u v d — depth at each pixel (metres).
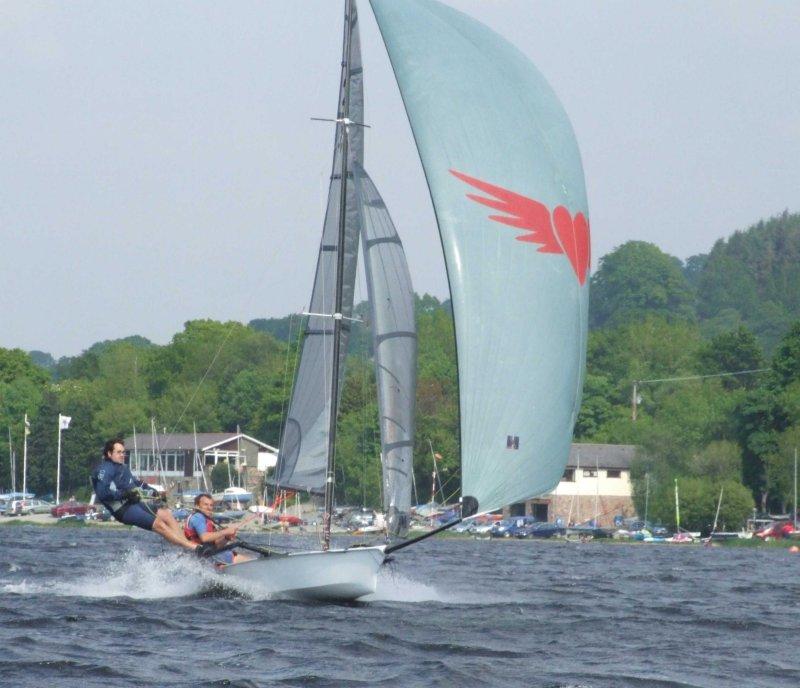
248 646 57.84
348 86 82.25
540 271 76.44
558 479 76.38
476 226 76.00
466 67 78.31
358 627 65.19
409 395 78.75
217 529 78.50
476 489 74.25
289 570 74.69
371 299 78.50
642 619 76.38
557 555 182.50
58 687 46.97
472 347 74.94
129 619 66.06
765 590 109.56
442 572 122.56
